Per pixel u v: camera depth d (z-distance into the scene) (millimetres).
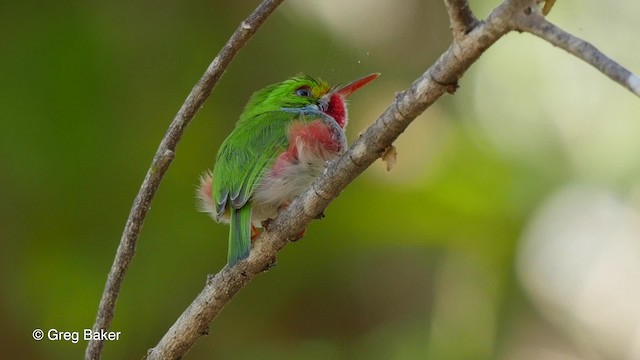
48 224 10805
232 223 6426
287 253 11141
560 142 11805
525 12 4234
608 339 11680
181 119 5570
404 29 11922
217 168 6898
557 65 12148
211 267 10719
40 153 10727
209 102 11070
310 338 11125
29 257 10797
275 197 6602
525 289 11375
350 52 11648
